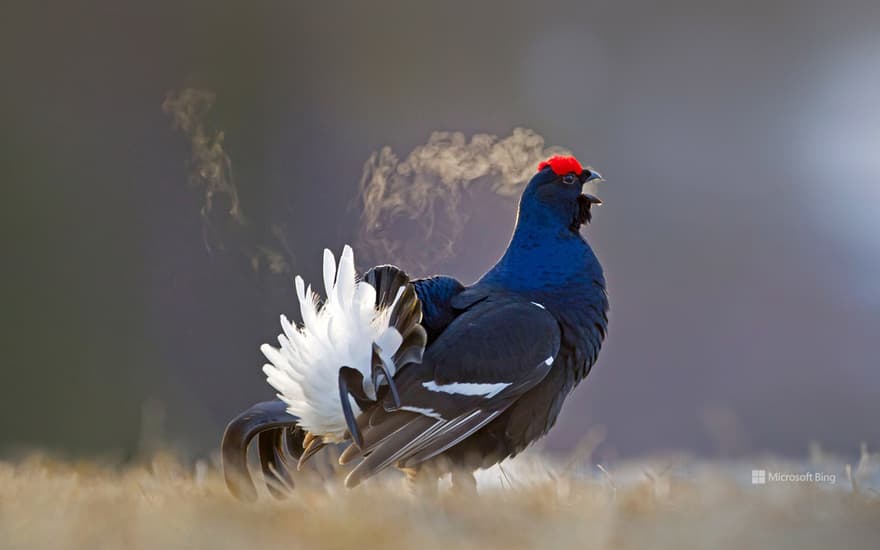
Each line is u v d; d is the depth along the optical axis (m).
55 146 31.00
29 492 8.08
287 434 9.05
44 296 25.19
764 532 6.92
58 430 22.98
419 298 9.12
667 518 7.17
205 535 6.44
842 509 7.42
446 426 8.45
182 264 26.02
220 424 21.98
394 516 7.03
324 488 8.25
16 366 23.84
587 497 8.00
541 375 8.88
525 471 10.12
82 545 6.24
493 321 8.88
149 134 32.88
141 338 24.28
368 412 8.27
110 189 28.64
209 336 23.91
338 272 8.29
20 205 27.47
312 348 8.23
